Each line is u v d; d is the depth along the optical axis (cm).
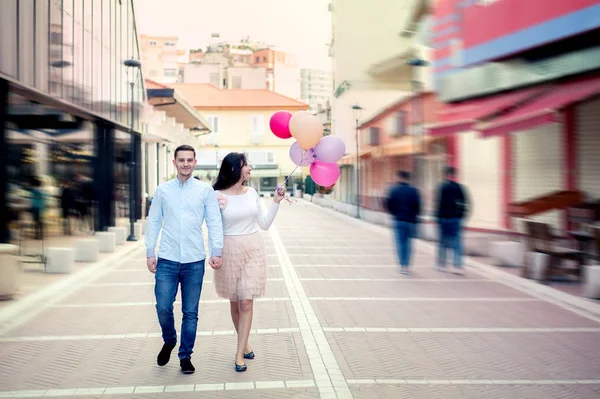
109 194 1762
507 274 1050
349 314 753
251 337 637
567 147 1405
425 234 1680
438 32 1925
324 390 469
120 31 1853
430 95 2122
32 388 479
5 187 1040
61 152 1636
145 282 1014
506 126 1152
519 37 1315
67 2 1320
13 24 1009
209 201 497
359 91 3391
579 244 1020
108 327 688
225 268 511
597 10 1065
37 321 720
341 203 3306
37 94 1160
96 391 470
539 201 1087
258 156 5812
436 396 459
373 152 2803
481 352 583
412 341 623
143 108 2266
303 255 1392
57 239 1602
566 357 568
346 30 3581
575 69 1213
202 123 3378
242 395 459
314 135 540
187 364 507
